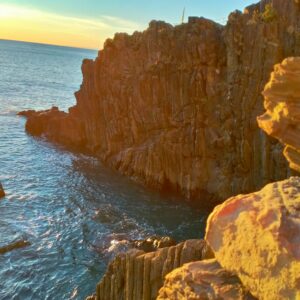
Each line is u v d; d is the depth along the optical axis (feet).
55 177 174.50
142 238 119.44
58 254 108.27
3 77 599.16
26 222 127.13
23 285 94.43
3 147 218.18
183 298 37.11
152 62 174.19
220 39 153.79
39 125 253.44
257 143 139.95
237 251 34.12
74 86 602.44
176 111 163.22
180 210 144.97
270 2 143.33
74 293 92.79
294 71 43.39
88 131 221.66
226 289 34.58
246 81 140.67
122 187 165.48
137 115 181.16
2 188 148.56
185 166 159.22
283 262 30.68
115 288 64.95
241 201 36.11
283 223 32.12
